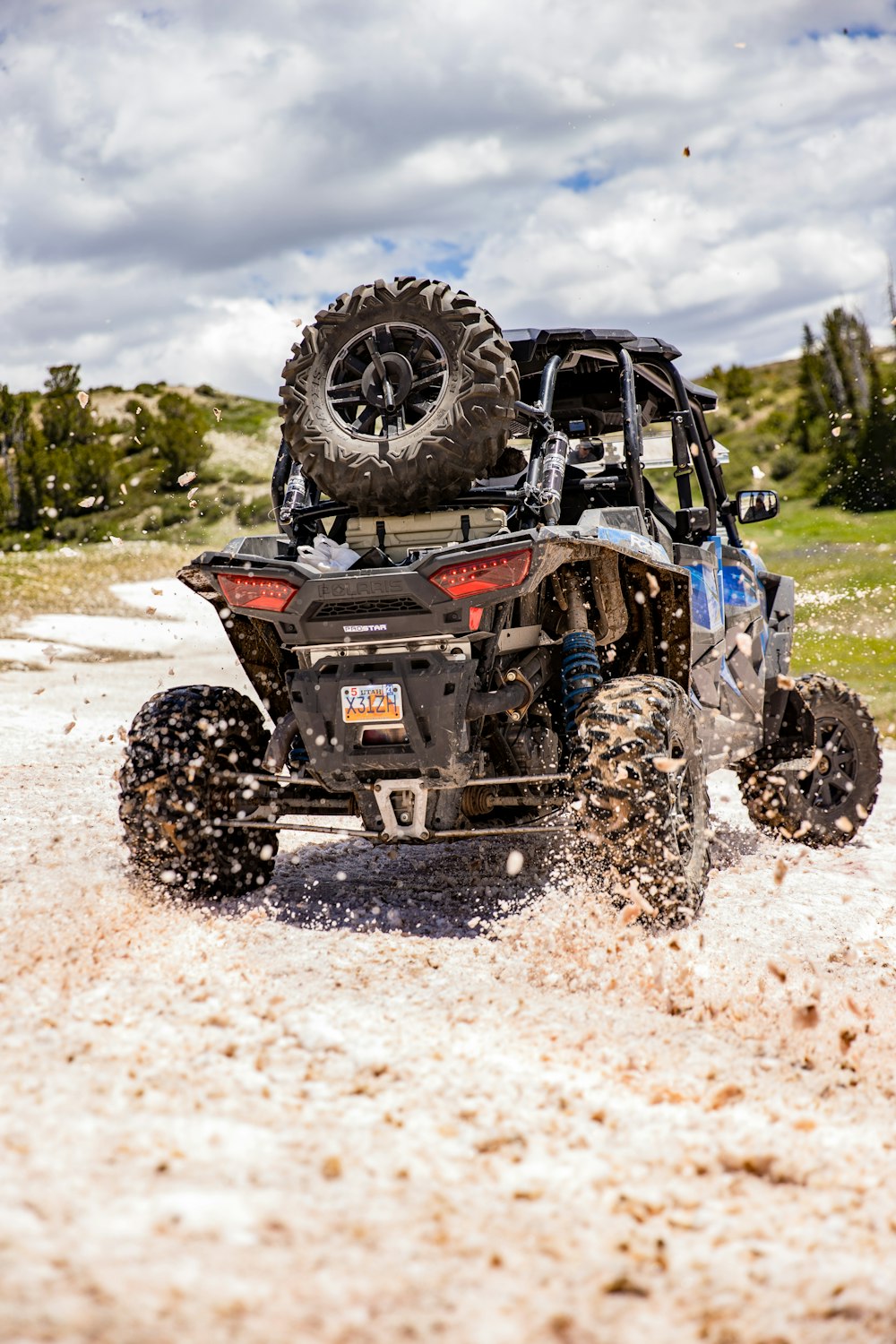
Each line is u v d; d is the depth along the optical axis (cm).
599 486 573
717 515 636
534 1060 305
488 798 472
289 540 482
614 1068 307
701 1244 222
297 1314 182
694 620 558
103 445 5600
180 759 459
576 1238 218
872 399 4694
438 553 420
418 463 447
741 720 624
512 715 464
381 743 438
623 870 424
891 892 577
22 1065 266
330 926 442
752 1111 289
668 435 646
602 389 605
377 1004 342
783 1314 200
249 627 484
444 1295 194
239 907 470
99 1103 249
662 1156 258
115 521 5312
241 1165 229
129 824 459
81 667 1805
